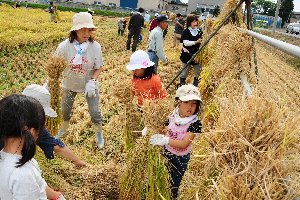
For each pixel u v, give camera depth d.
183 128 3.91
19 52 15.20
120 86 4.21
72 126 6.85
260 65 13.23
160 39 8.09
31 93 3.79
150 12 71.38
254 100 2.87
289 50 2.60
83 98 8.76
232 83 5.40
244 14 7.66
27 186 2.30
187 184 4.10
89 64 5.67
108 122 7.30
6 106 2.28
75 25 5.37
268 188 2.47
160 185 3.89
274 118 2.67
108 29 31.64
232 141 2.79
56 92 4.88
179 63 14.26
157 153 3.87
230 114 3.02
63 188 4.16
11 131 2.25
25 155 2.29
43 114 2.41
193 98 3.78
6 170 2.30
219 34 7.40
